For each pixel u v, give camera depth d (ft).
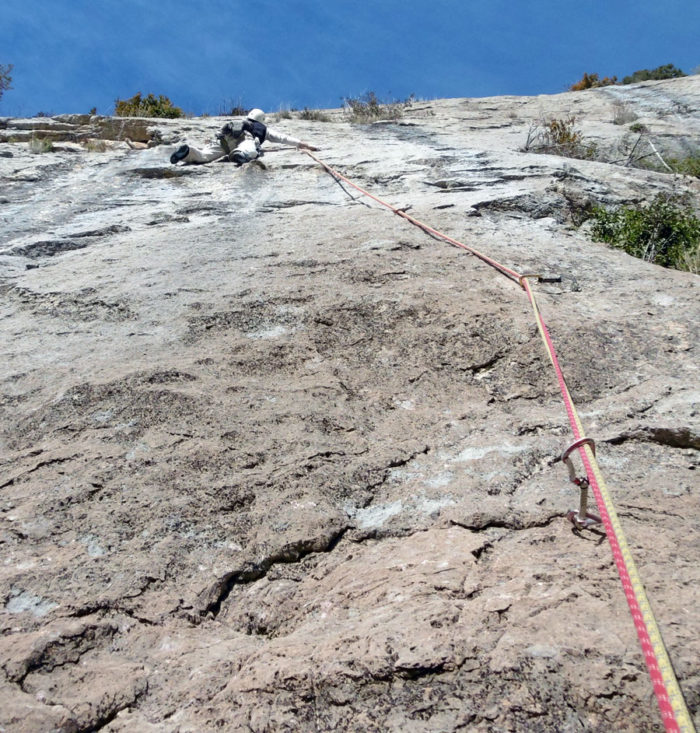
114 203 27.58
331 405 12.41
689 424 11.02
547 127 42.29
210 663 7.47
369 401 12.68
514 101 57.36
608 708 6.07
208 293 17.08
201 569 8.85
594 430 11.30
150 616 8.16
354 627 7.50
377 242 19.72
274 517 9.67
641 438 10.98
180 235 22.24
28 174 32.55
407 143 36.42
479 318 15.05
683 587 7.39
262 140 34.06
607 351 13.82
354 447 11.29
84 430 11.77
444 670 6.66
